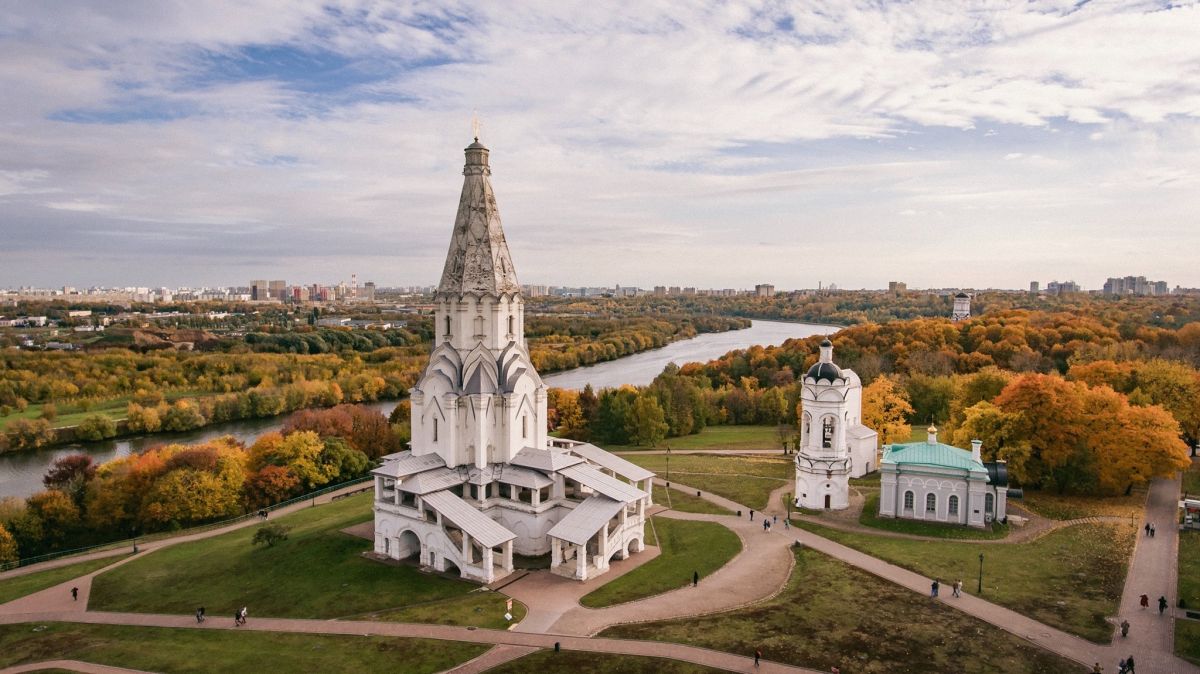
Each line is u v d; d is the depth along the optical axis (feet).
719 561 261.03
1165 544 269.03
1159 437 324.39
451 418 277.85
